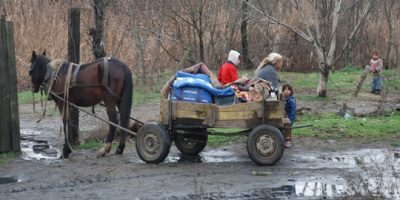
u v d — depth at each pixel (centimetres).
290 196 739
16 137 1092
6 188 819
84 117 1371
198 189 777
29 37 2269
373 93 1989
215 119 933
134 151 1082
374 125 1262
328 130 1215
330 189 774
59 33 2311
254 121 925
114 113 1027
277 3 2709
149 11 1955
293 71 2911
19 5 2298
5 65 1071
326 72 1811
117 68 1018
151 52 2172
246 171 891
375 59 1967
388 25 3181
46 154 1089
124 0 1941
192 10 1867
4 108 1075
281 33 2805
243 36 2372
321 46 1780
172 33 2161
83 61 2133
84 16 1853
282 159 981
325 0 1891
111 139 1037
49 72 1062
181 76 965
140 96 1692
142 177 864
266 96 913
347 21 3023
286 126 953
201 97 943
